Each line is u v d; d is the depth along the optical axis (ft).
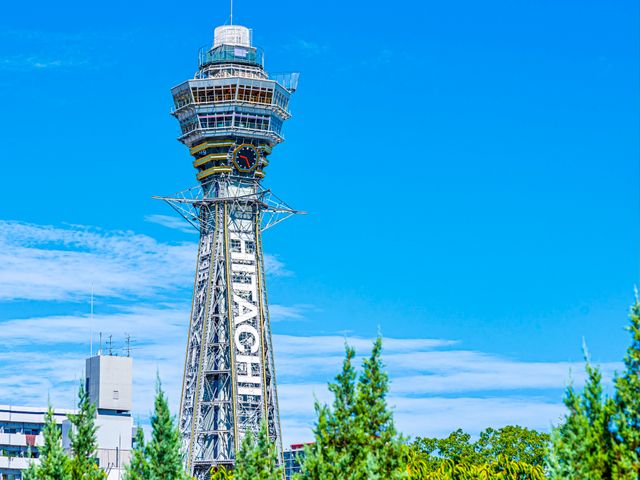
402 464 426.51
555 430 407.44
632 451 375.86
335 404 429.38
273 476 449.06
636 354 386.73
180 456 465.88
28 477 461.78
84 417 474.49
